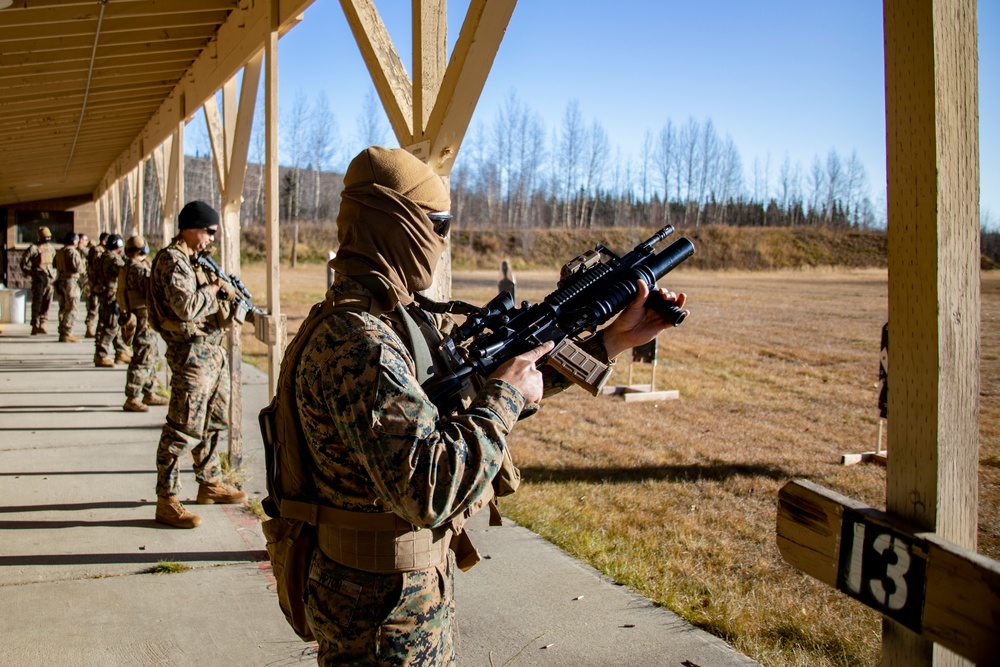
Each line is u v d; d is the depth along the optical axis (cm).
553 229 5288
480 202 6438
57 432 691
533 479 577
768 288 2931
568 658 311
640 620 344
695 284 3203
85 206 2223
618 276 209
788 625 341
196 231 458
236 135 603
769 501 534
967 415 140
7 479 546
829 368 1142
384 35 368
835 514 151
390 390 149
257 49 536
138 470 575
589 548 430
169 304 447
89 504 495
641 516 495
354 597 164
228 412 582
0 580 381
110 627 336
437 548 172
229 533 448
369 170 168
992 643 119
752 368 1142
